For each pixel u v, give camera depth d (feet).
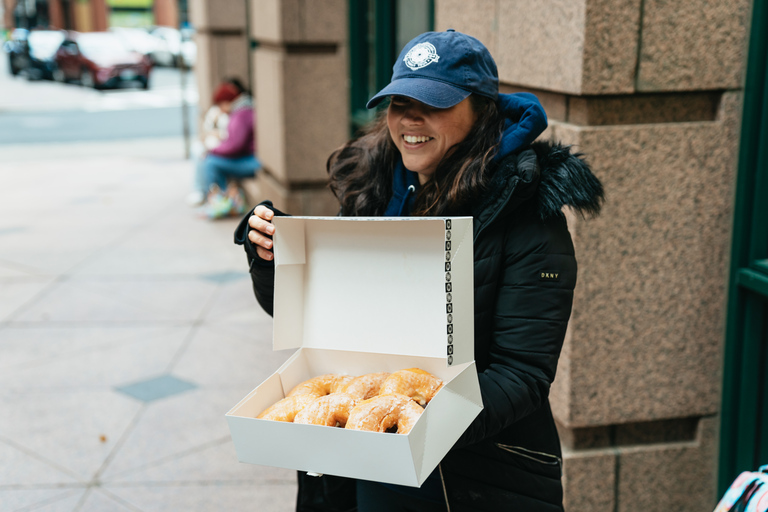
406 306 5.76
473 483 6.20
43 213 31.27
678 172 9.10
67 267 23.71
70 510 11.24
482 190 5.86
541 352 5.62
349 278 5.92
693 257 9.36
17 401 14.75
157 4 176.96
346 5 22.98
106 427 13.75
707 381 9.77
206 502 11.50
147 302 20.52
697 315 9.54
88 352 17.15
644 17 8.60
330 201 24.75
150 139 53.88
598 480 9.98
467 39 5.95
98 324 18.89
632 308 9.39
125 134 56.29
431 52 5.89
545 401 5.75
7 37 177.88
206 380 15.70
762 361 9.42
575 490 9.96
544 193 5.69
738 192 9.09
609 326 9.39
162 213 31.07
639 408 9.70
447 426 5.07
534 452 6.27
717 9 8.71
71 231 28.22
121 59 87.25
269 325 18.83
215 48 34.60
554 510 6.42
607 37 8.59
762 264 8.99
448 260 5.10
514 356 5.65
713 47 8.80
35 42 97.04
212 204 29.58
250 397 5.58
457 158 6.05
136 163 43.96
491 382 5.56
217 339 17.92
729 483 9.87
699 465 10.07
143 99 79.00
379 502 6.57
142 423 13.88
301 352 6.18
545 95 9.82
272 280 6.57
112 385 15.47
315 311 6.10
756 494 6.22
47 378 15.79
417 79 5.85
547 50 9.30
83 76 88.58
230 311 19.80
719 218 9.30
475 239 5.76
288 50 23.41
